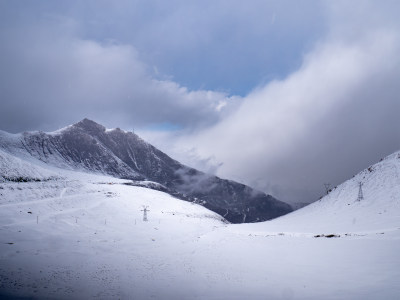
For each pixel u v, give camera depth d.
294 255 30.61
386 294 17.08
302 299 17.58
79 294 19.94
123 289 21.11
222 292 19.95
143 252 34.91
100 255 32.56
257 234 51.25
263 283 21.59
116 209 64.00
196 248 37.50
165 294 19.92
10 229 39.75
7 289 20.36
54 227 44.34
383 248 29.84
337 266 24.66
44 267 26.53
